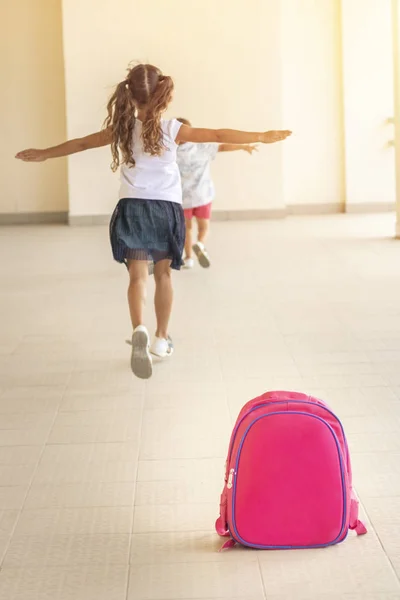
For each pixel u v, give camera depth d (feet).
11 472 10.02
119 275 23.99
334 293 20.56
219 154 37.96
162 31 36.65
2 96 38.65
